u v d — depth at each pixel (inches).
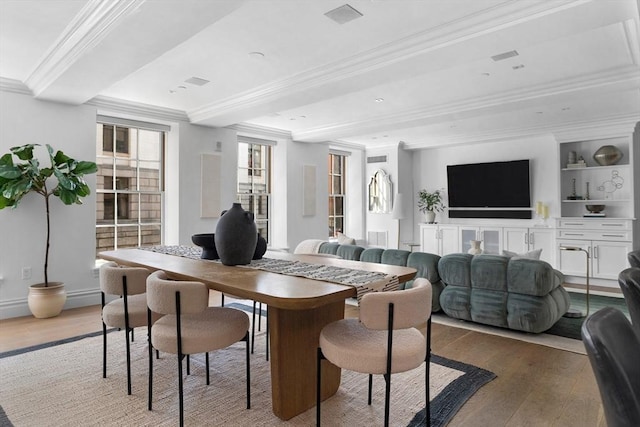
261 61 144.2
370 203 339.3
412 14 109.4
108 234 199.2
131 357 117.1
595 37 123.6
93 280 184.1
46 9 106.0
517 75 158.9
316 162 293.9
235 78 162.9
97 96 183.0
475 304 144.1
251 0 101.8
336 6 105.0
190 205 219.6
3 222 160.7
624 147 243.4
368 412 86.4
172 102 199.5
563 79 162.7
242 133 249.6
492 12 105.8
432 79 164.6
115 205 201.8
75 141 178.1
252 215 100.5
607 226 234.5
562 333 141.7
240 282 77.2
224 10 94.7
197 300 76.0
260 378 103.4
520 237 271.3
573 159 255.8
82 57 121.7
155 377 103.3
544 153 274.1
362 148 336.5
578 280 245.0
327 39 125.6
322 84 152.8
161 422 81.6
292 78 160.1
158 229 218.7
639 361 38.9
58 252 174.4
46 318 159.6
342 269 92.1
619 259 230.4
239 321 86.1
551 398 93.3
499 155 294.7
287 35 122.6
